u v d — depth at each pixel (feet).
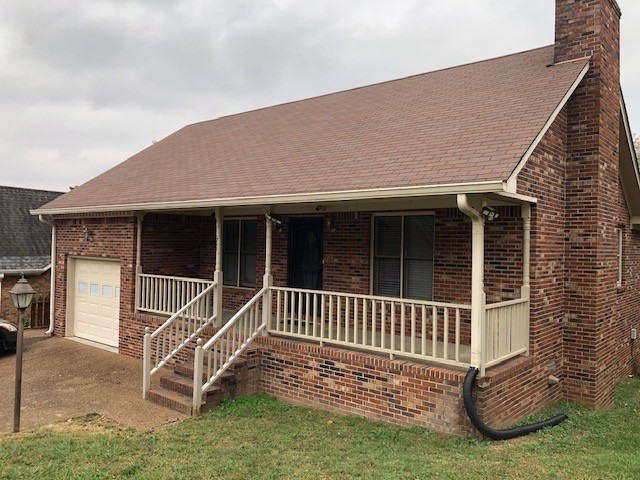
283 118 44.42
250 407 25.70
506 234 25.72
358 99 41.34
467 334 27.63
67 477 16.46
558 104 25.09
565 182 28.76
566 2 30.01
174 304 35.22
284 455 18.81
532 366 24.86
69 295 44.57
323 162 29.04
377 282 32.07
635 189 37.29
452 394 21.31
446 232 28.73
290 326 29.43
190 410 24.27
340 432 21.88
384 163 25.29
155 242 39.65
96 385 29.55
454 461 17.92
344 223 33.30
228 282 41.42
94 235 41.70
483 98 30.22
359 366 24.39
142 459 18.29
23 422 23.11
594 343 27.73
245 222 40.29
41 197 75.10
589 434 23.11
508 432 21.17
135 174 43.52
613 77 30.53
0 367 34.22
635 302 41.24
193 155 43.04
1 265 57.11
